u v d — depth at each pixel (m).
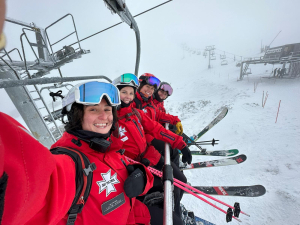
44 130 2.66
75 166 0.92
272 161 6.95
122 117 2.07
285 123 9.89
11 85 1.01
